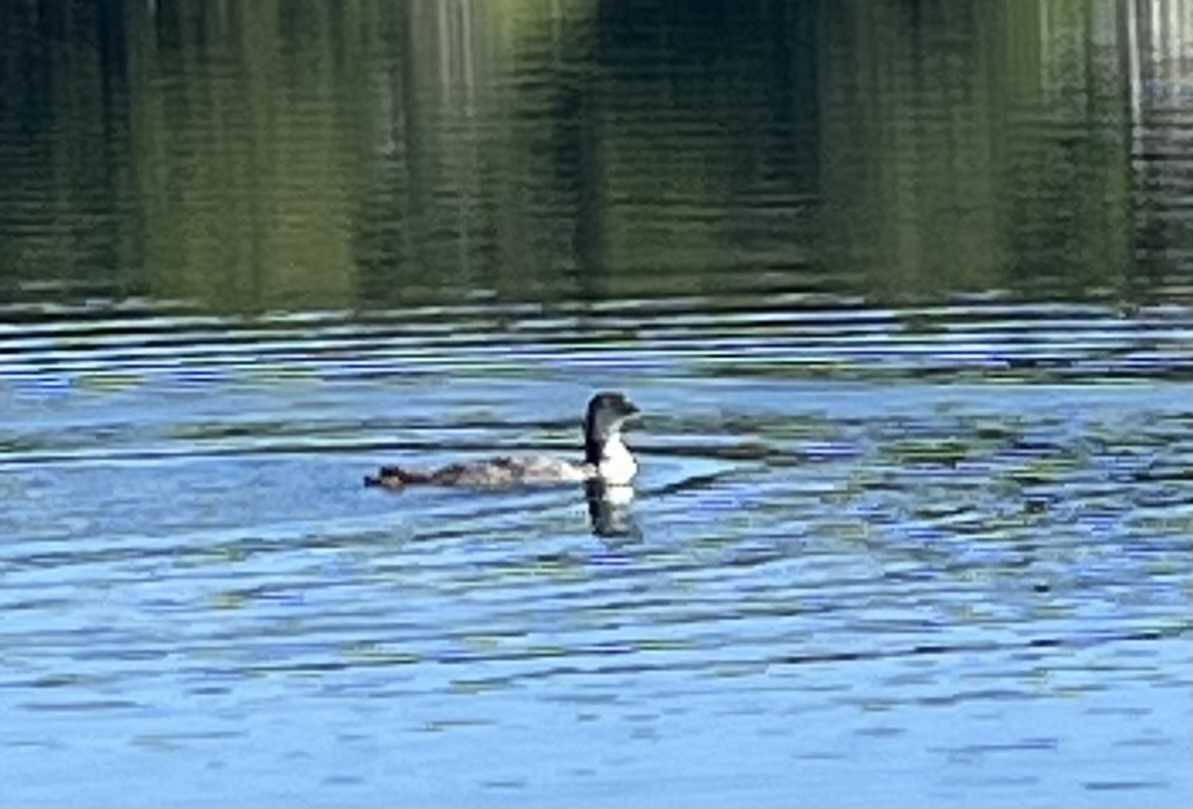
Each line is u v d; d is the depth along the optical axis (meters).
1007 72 83.94
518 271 47.94
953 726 24.58
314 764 24.14
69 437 33.75
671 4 105.44
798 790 23.48
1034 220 53.22
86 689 25.80
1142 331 39.50
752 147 66.50
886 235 51.44
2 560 28.91
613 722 24.86
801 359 37.78
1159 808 22.95
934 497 30.81
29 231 56.47
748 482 31.53
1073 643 26.39
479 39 97.56
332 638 26.83
